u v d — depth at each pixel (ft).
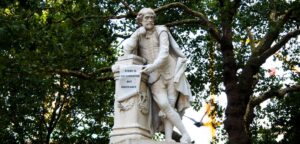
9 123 78.84
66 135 90.48
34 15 53.98
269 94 68.95
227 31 65.87
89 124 89.92
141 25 31.27
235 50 76.74
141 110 28.91
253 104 69.46
